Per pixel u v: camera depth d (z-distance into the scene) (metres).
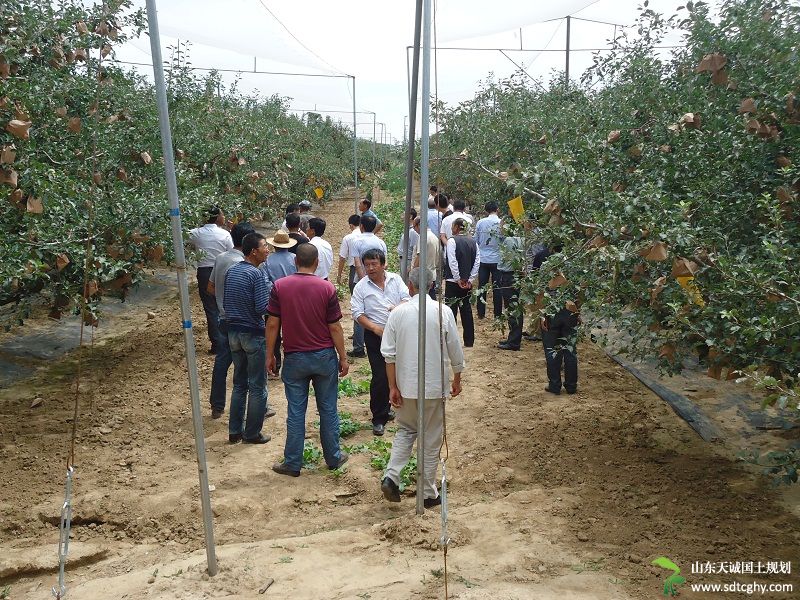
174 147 11.26
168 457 6.09
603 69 8.95
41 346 9.33
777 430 6.28
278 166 18.00
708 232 4.96
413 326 4.91
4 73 5.70
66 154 7.73
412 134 4.51
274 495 5.32
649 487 5.29
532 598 3.62
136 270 8.28
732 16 5.73
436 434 5.02
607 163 6.61
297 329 5.60
